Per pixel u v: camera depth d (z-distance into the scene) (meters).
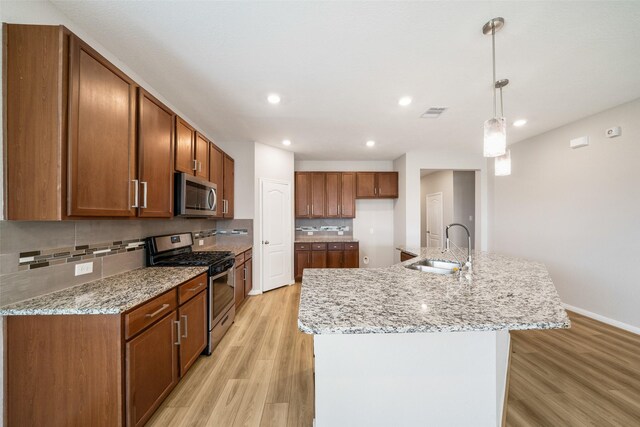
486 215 4.84
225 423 1.62
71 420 1.34
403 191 4.91
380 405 1.31
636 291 2.73
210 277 2.41
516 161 4.21
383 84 2.37
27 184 1.29
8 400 1.33
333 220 5.55
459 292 1.45
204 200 2.82
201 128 3.53
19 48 1.29
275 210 4.44
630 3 1.46
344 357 1.31
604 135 2.98
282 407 1.76
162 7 1.50
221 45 1.84
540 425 1.59
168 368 1.77
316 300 1.31
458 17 1.58
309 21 1.61
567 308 3.41
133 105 1.76
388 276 1.84
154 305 1.61
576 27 1.65
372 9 1.52
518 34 1.72
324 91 2.50
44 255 1.51
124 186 1.68
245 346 2.56
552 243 3.61
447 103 2.76
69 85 1.32
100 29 1.68
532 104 2.79
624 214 2.82
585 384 1.96
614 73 2.20
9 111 1.29
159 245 2.51
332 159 5.38
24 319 1.33
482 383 1.33
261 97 2.63
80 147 1.37
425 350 1.32
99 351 1.34
